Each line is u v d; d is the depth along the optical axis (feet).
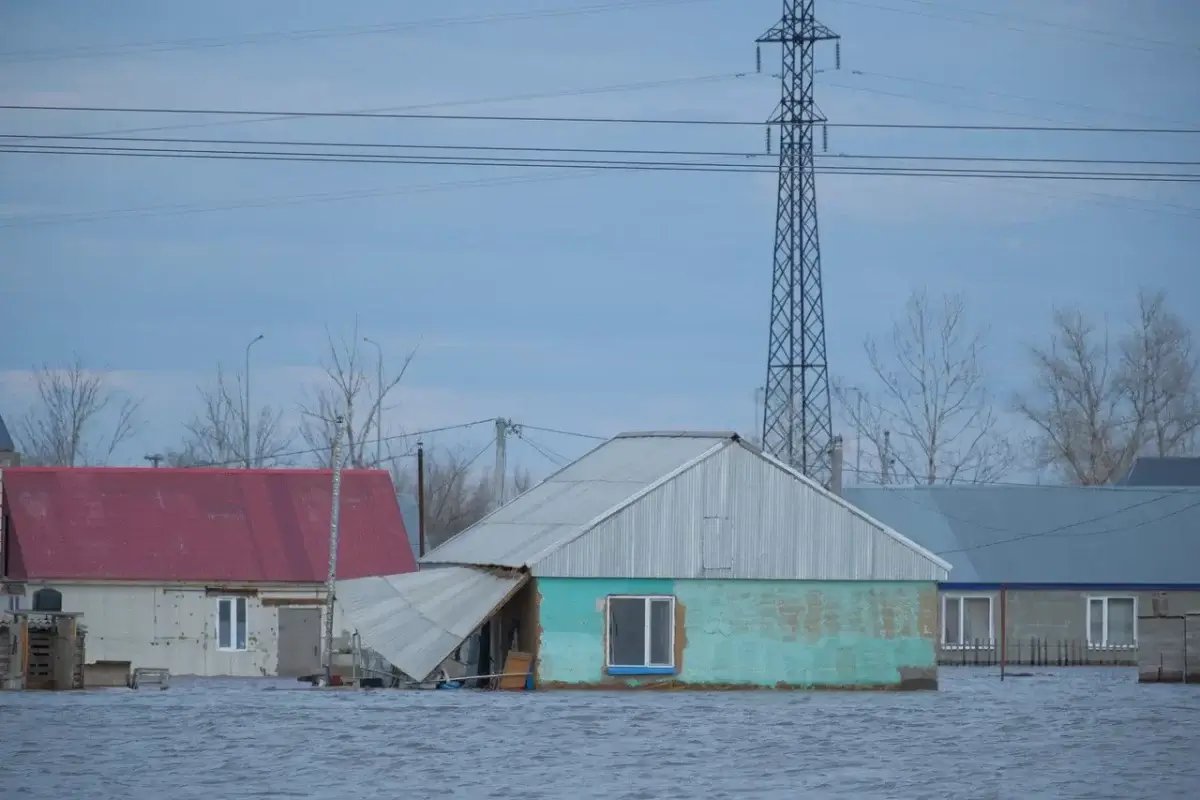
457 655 641.40
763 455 582.76
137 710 486.38
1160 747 410.31
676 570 573.74
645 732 432.66
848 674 580.71
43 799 323.78
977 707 513.86
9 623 606.96
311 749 396.37
